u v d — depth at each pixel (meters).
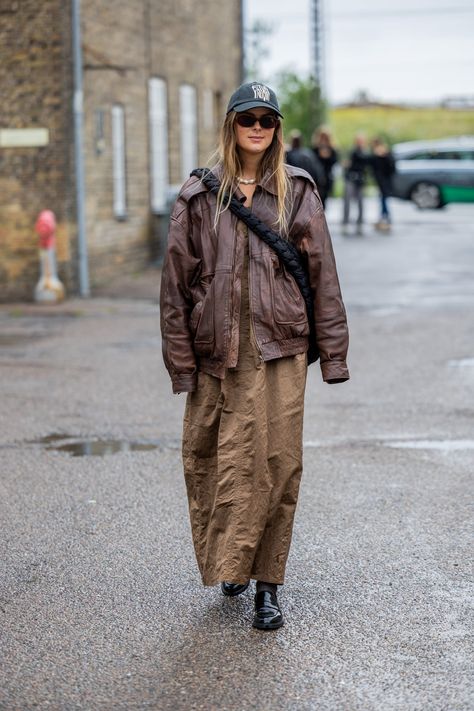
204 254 5.87
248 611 6.16
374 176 34.94
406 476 8.82
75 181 20.58
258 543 5.86
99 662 5.50
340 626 5.92
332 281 5.96
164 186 26.75
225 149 5.84
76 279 20.86
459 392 11.98
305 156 25.42
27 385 12.64
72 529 7.59
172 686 5.23
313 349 6.16
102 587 6.53
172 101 27.02
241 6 33.53
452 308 18.53
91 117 21.56
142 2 24.52
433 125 106.94
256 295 5.79
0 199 20.42
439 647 5.64
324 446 9.79
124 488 8.58
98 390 12.34
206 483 6.12
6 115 20.14
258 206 5.85
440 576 6.64
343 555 7.02
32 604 6.27
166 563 6.91
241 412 5.83
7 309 19.44
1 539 7.40
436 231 34.31
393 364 13.66
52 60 19.86
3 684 5.26
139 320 17.86
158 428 10.55
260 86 5.80
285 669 5.40
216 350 5.82
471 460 9.28
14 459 9.49
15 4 19.77
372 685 5.21
